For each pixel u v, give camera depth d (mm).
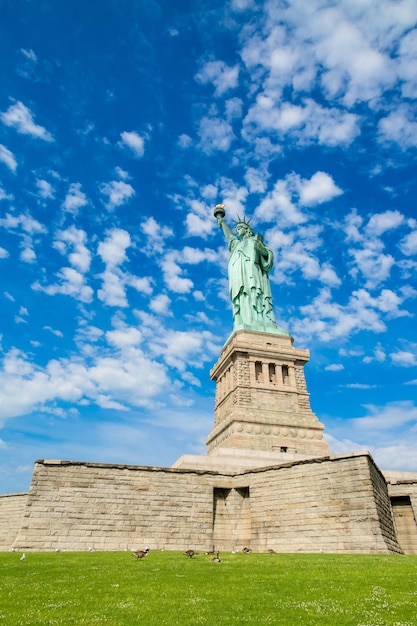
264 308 85250
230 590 17953
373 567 23969
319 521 37781
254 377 73438
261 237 94750
